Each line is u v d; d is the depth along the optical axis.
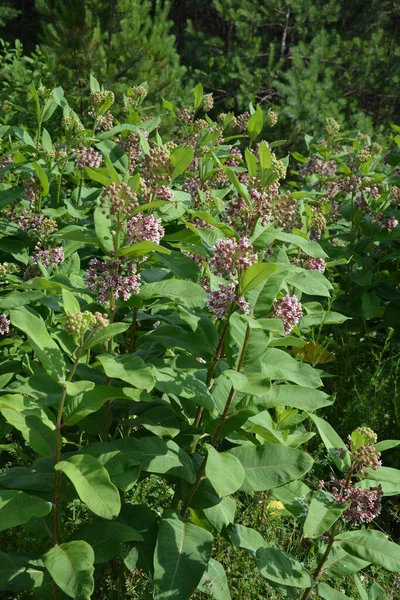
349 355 2.57
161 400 1.54
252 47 6.91
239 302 1.35
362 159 2.73
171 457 1.36
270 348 1.46
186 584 1.27
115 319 1.75
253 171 1.50
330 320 2.07
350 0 7.24
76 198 2.44
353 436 1.37
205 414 1.50
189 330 1.58
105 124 2.51
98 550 1.30
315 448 2.18
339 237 2.79
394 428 2.24
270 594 1.57
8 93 4.66
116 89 4.65
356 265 2.86
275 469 1.36
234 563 1.59
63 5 4.82
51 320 1.76
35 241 2.08
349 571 1.43
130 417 1.62
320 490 1.41
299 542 1.70
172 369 1.40
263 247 1.47
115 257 1.40
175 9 8.86
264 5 7.19
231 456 1.28
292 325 1.46
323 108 5.91
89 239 1.42
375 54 6.73
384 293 2.67
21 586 1.26
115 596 1.48
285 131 5.97
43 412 1.25
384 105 7.01
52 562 1.18
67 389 1.16
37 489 1.32
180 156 1.54
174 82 4.93
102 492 1.17
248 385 1.26
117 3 5.05
